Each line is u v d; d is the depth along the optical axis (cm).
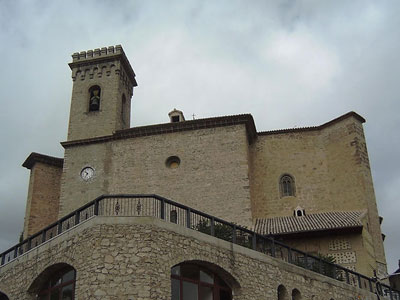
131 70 4953
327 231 3472
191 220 2434
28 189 4444
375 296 3119
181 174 3978
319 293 2647
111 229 1978
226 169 3912
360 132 4112
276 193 4109
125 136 4203
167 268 1966
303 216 3928
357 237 3466
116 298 1856
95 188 4091
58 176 4466
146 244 1948
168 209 2277
